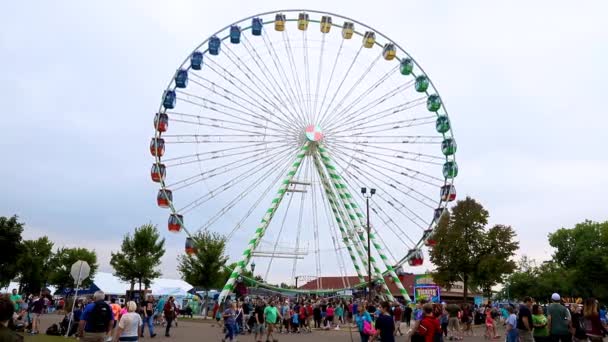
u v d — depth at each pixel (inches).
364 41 1872.5
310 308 1460.4
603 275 2974.9
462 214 2268.7
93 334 494.3
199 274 2155.5
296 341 1120.2
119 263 2331.4
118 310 942.4
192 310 2357.3
